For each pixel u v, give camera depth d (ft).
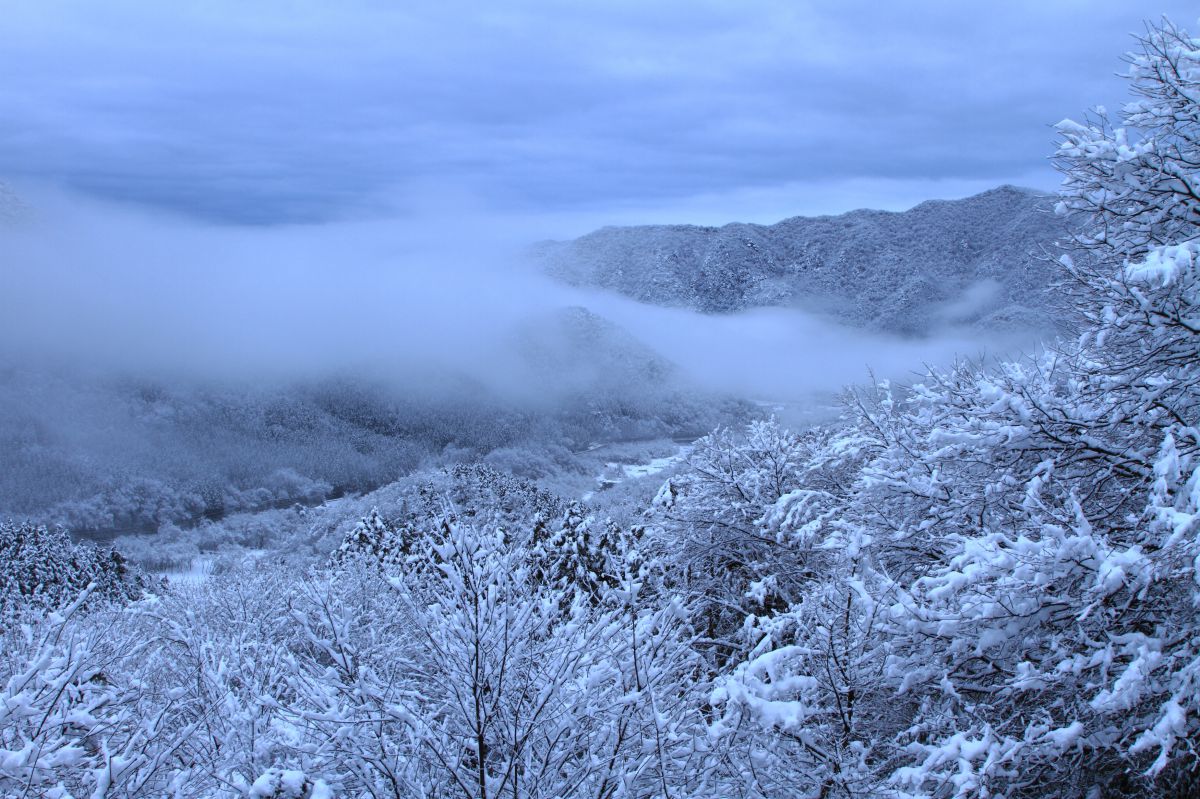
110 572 152.66
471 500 120.16
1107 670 18.81
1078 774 18.93
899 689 19.95
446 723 20.74
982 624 19.54
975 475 24.59
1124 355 23.43
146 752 20.42
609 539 46.34
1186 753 16.17
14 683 18.43
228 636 38.78
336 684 20.21
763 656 18.26
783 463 45.78
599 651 22.03
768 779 18.71
